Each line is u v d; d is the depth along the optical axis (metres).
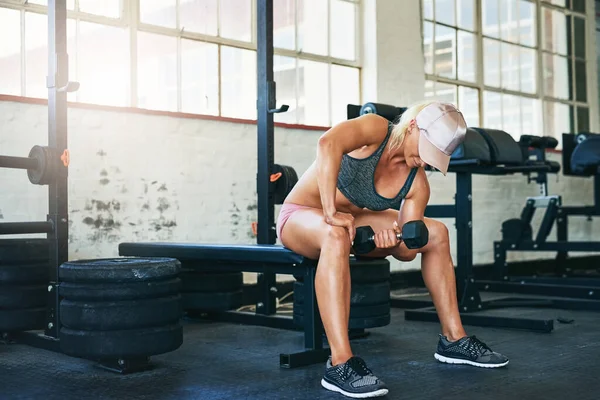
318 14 5.33
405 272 5.62
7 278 3.12
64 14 3.09
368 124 2.42
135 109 4.23
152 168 4.30
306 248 2.55
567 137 5.87
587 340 3.32
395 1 5.66
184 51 4.58
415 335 3.49
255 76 4.96
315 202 2.61
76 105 4.00
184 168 4.45
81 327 2.55
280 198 3.90
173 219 4.40
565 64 7.46
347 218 2.34
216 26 4.75
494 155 4.13
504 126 6.75
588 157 5.45
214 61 4.73
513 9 6.88
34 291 3.18
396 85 5.64
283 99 5.09
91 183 4.06
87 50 4.17
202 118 4.53
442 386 2.41
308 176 2.63
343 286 2.37
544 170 4.30
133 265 2.55
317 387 2.43
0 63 3.90
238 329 3.73
